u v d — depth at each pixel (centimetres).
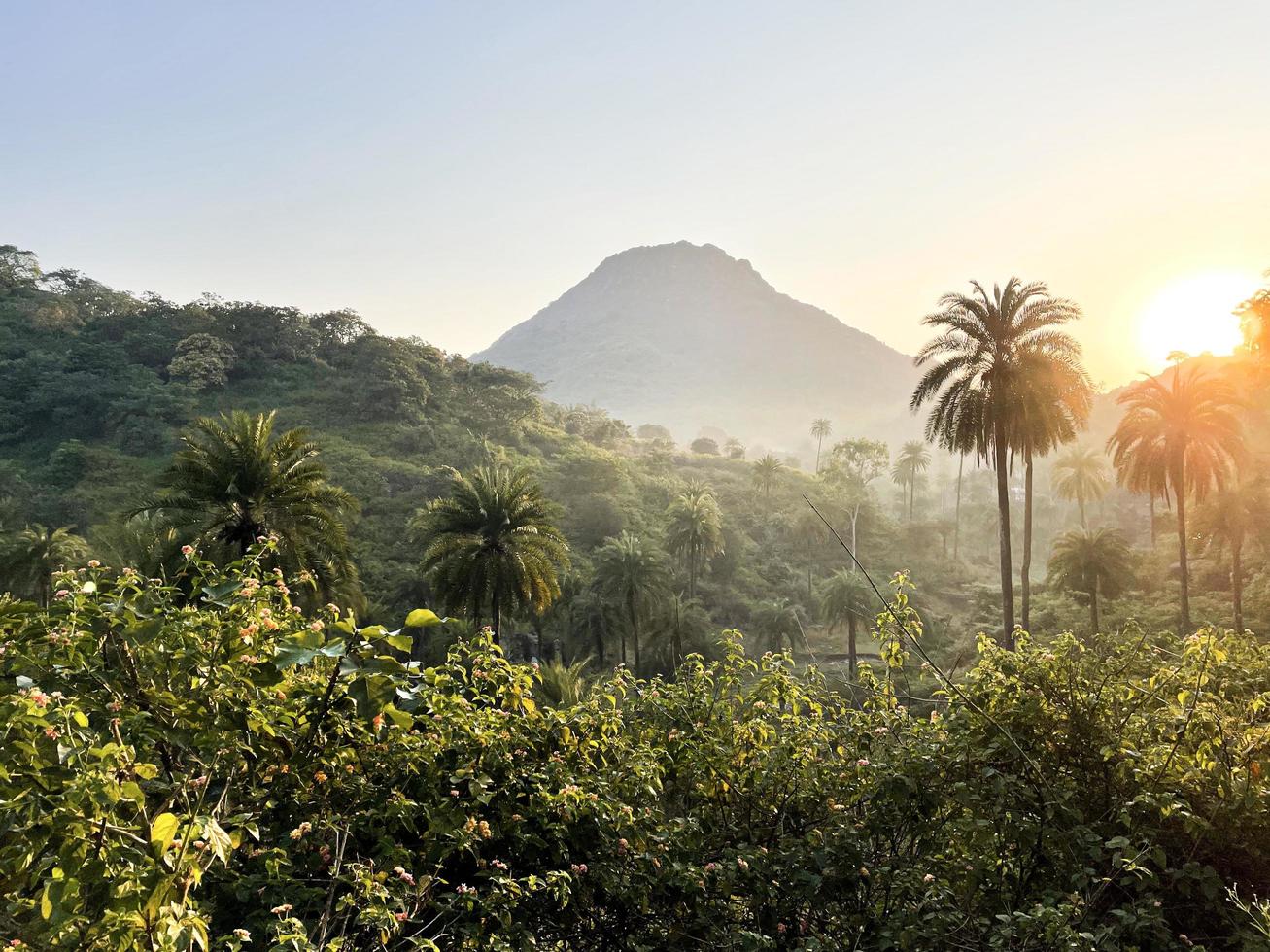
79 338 11844
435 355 12494
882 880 455
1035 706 519
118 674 359
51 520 7594
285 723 396
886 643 590
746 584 9150
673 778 558
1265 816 449
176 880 271
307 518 2308
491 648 500
